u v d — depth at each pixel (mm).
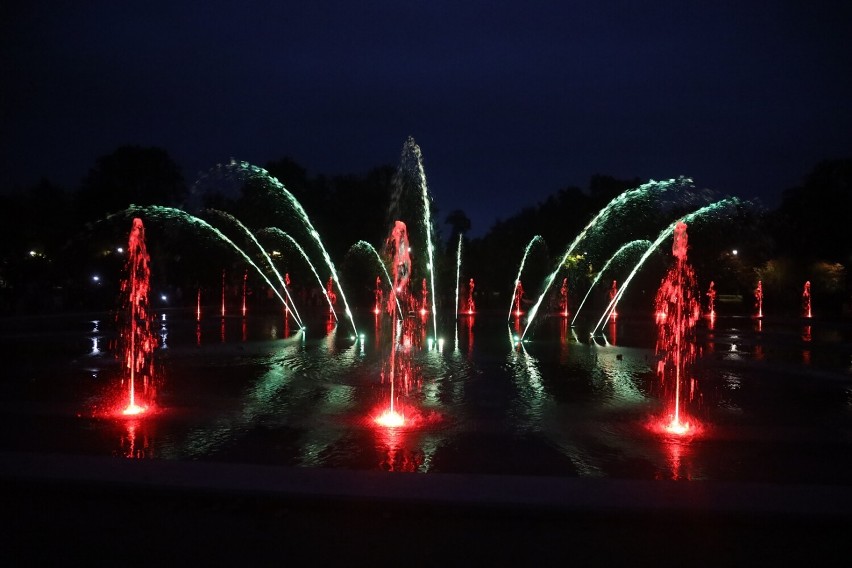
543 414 11227
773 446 9188
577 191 62594
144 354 19562
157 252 51250
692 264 52188
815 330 32062
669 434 9875
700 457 8594
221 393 13039
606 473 7848
